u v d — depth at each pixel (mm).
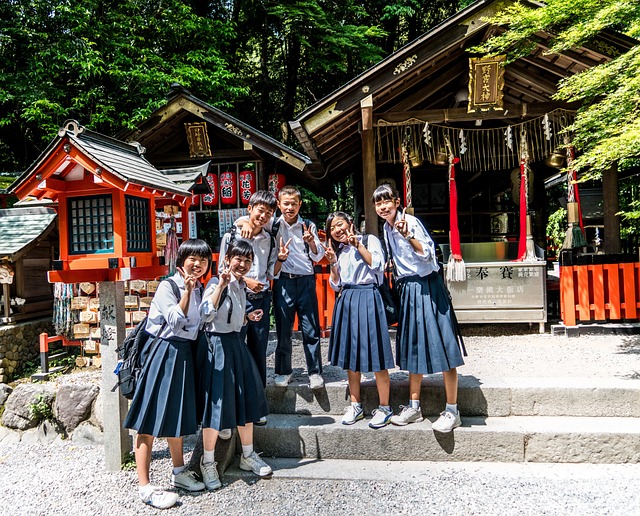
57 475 3578
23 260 6074
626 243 10281
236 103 12750
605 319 5559
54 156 3053
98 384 4582
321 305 5762
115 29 9391
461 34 5215
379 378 3328
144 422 2752
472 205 8891
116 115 9289
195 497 2869
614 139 3898
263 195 3229
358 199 9000
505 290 5609
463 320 5660
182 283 2922
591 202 10031
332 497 2809
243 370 2984
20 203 5844
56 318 5773
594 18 4547
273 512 2674
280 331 3670
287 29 11391
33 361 5945
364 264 3293
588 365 4184
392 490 2863
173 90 7129
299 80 14086
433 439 3242
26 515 2891
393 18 13984
